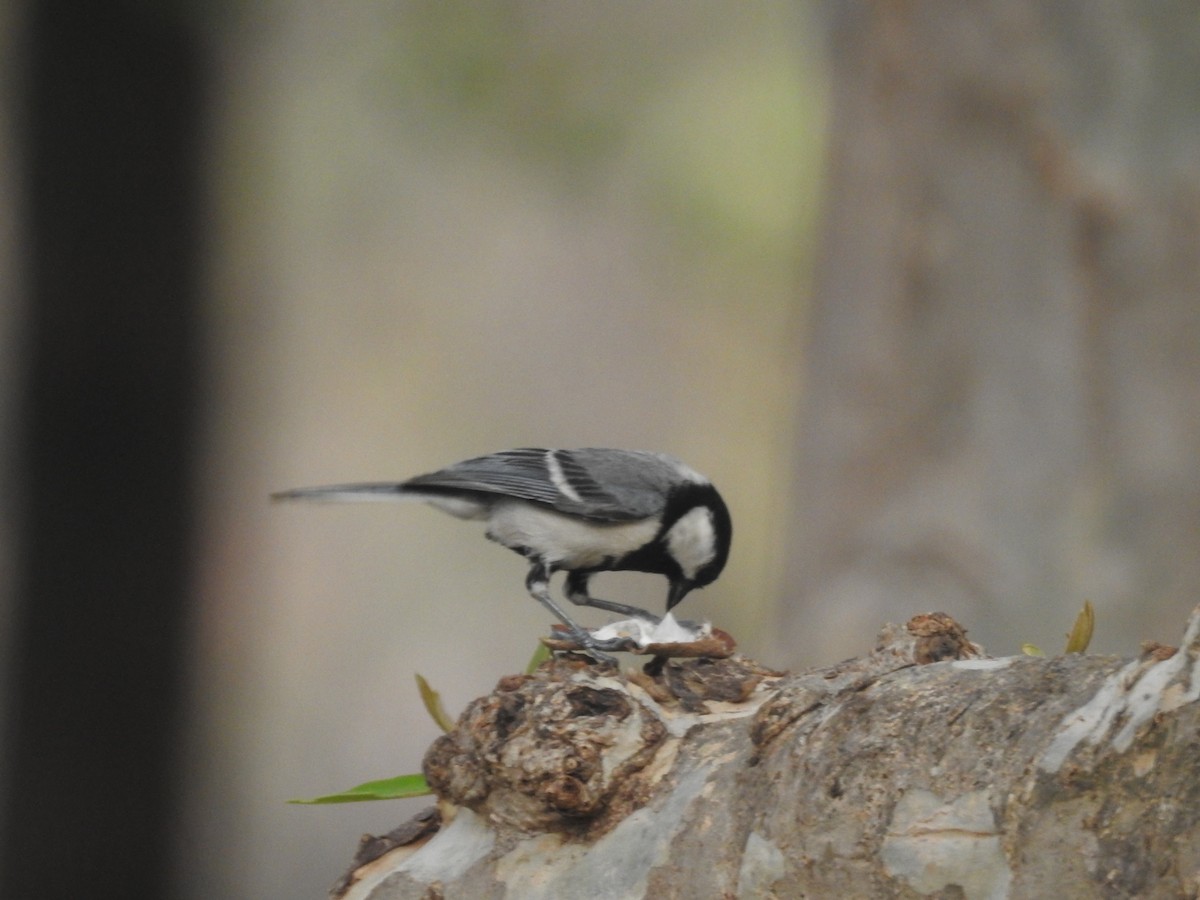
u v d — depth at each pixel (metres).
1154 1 12.45
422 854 5.59
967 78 13.03
